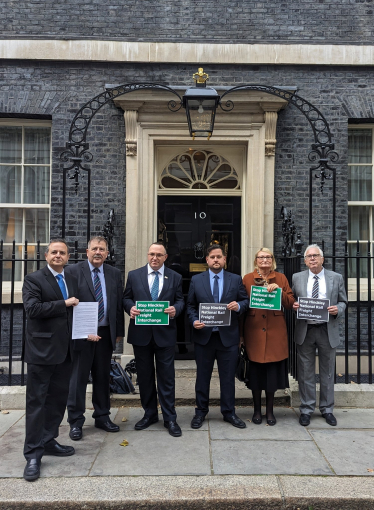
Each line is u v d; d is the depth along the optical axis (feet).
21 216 20.22
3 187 20.16
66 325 11.12
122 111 19.13
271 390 13.47
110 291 13.23
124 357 18.43
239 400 15.44
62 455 11.52
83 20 19.01
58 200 19.10
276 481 10.28
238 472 10.68
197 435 12.88
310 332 13.80
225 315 13.20
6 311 19.13
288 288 14.01
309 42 19.15
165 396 13.15
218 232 20.16
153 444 12.26
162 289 13.34
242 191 20.04
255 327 13.65
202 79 15.28
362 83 19.30
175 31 19.06
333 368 13.97
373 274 20.43
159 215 20.12
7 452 11.89
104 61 18.89
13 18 18.94
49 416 11.50
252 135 18.98
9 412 14.92
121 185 19.13
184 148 20.10
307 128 19.21
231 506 9.63
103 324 13.09
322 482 10.26
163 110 18.84
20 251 20.12
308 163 19.19
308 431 13.20
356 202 20.35
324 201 19.19
